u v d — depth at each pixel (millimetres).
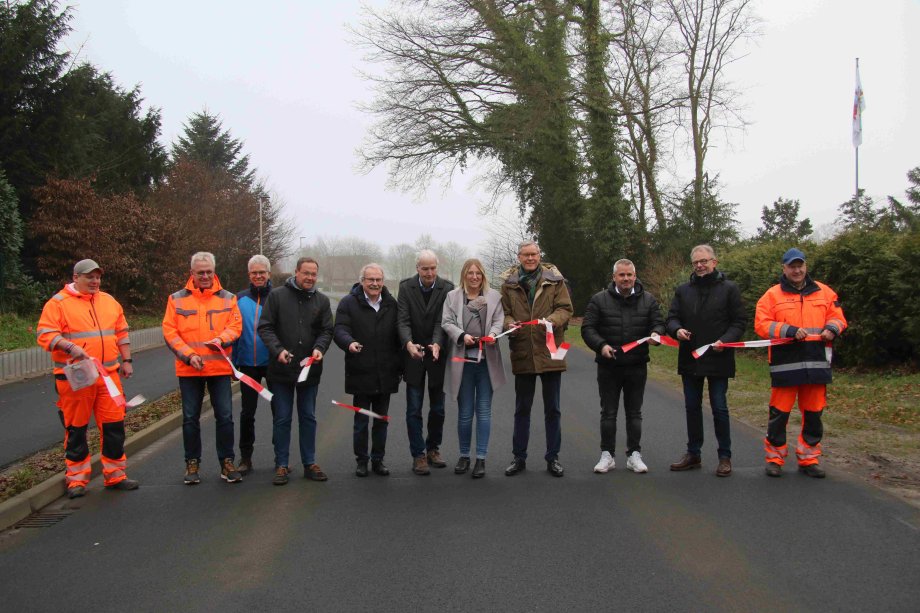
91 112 35469
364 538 5004
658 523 5234
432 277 6695
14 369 14117
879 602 3922
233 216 40469
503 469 6883
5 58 23359
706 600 3967
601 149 29000
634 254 30594
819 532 5000
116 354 6449
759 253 16578
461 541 4922
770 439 6512
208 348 6516
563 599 4000
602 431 6762
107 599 4098
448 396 11336
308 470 6598
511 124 28422
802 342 6324
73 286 6285
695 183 30344
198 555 4742
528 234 36188
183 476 6836
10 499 5656
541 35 27719
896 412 8828
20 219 21625
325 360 17656
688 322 6680
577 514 5461
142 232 28328
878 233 12188
